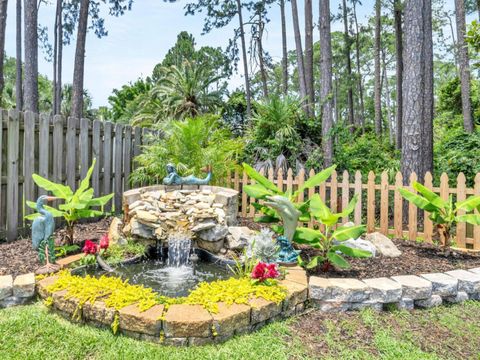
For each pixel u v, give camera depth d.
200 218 4.65
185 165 6.57
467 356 2.74
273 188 4.66
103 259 4.13
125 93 33.75
